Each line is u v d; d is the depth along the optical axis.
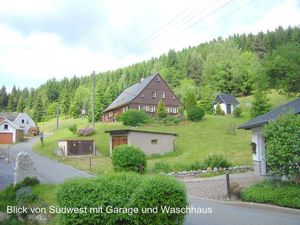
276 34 105.38
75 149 39.22
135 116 51.09
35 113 107.94
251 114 52.59
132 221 7.49
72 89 127.38
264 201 13.36
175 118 53.44
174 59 119.56
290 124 13.28
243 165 26.69
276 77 27.36
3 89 133.75
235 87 89.19
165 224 7.54
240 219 10.71
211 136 44.53
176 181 7.99
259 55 104.62
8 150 43.91
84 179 7.98
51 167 28.28
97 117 81.56
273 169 13.95
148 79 65.00
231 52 107.81
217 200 14.73
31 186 14.29
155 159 33.75
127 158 20.69
